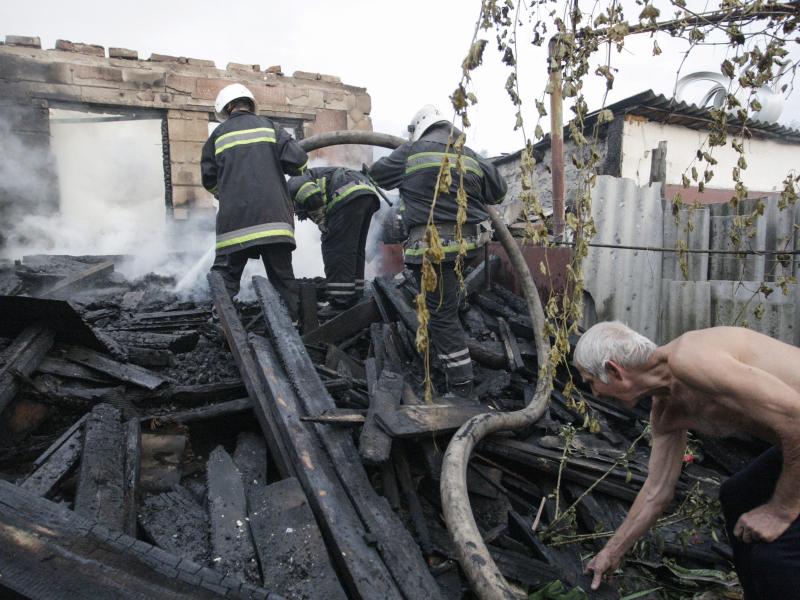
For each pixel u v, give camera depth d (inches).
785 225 148.6
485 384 140.4
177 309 174.2
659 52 70.4
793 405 54.6
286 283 150.3
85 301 183.2
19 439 98.3
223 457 92.7
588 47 66.1
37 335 112.6
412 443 103.3
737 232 95.0
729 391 57.7
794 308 147.9
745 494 70.7
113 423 95.6
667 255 171.6
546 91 64.8
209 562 71.6
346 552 70.7
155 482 90.0
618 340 68.5
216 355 135.9
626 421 127.6
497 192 131.0
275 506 78.6
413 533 88.0
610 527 96.5
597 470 106.0
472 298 179.8
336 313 177.0
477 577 66.7
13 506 62.8
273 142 143.9
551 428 118.6
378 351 149.3
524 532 91.3
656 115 283.1
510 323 163.8
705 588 86.0
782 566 61.1
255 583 68.1
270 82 352.5
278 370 109.2
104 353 119.6
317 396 102.5
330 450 90.0
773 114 312.2
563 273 161.3
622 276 168.6
